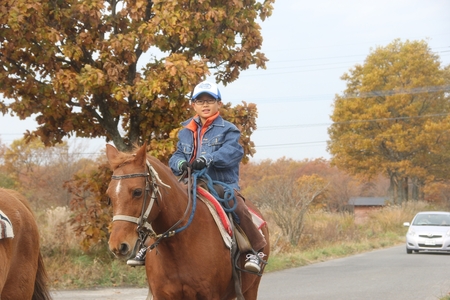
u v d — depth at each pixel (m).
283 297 10.63
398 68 52.28
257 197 24.22
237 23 12.34
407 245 21.25
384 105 50.88
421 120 51.53
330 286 12.09
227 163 5.91
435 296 10.63
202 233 5.48
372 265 16.62
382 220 36.91
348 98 53.09
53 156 33.03
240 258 5.97
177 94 11.43
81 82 10.98
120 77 11.69
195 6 11.98
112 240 4.72
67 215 16.27
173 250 5.33
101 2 11.35
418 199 57.03
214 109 6.07
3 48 11.64
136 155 4.97
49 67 11.78
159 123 12.43
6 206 5.47
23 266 5.57
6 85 11.87
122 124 13.25
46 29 11.21
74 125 12.66
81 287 11.23
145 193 4.93
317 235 23.06
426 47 53.34
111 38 11.88
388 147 51.28
